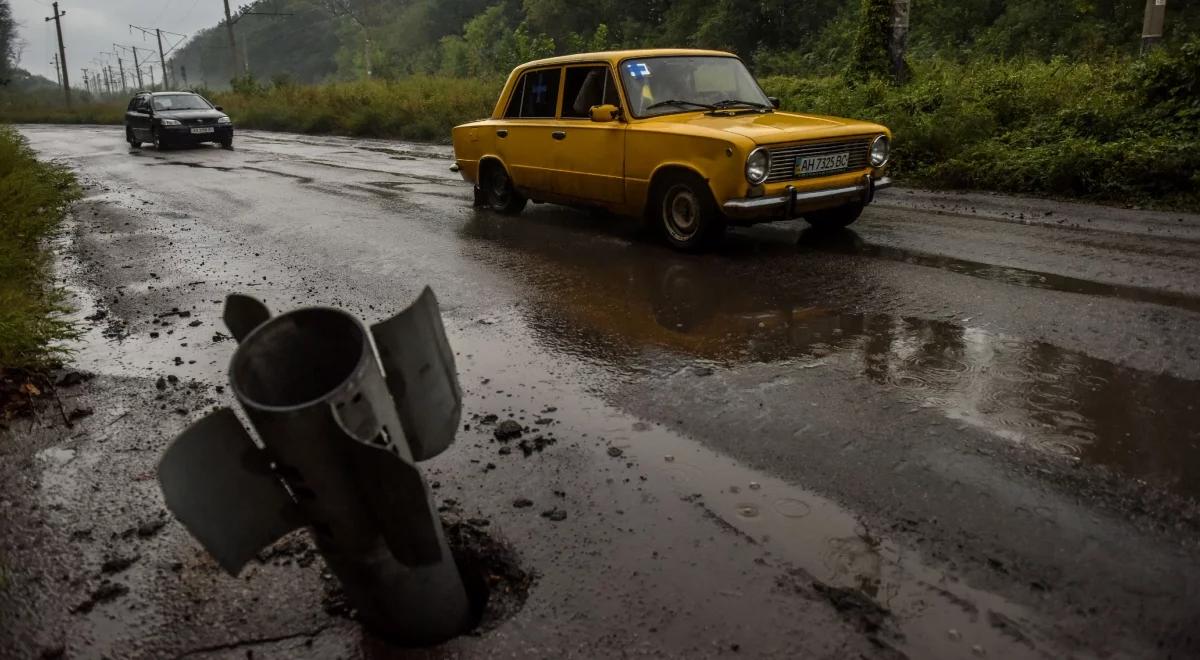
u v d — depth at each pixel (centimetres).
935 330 463
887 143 695
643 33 4319
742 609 230
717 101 747
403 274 655
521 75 852
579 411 373
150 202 1134
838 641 216
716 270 621
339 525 185
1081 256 619
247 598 245
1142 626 217
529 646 219
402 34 8750
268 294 609
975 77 1262
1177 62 964
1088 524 264
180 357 472
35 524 293
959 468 304
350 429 172
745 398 378
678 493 295
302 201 1088
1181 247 636
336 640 225
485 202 953
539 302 558
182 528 288
